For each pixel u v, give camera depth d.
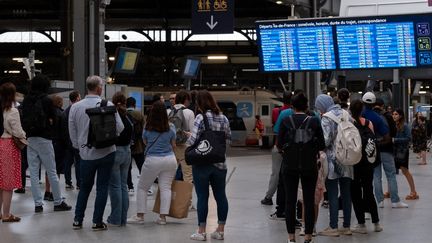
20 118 9.78
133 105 12.05
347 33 16.55
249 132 34.62
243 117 34.72
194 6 18.53
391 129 10.59
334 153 8.10
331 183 8.30
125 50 19.50
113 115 8.12
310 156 7.38
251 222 9.20
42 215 9.52
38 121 9.52
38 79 9.56
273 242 7.82
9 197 8.93
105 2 18.78
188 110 9.93
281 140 7.54
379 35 16.30
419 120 20.92
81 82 18.12
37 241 7.71
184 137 9.84
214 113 7.81
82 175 8.34
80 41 18.19
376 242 7.94
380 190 10.71
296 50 17.02
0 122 8.80
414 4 17.47
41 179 13.79
